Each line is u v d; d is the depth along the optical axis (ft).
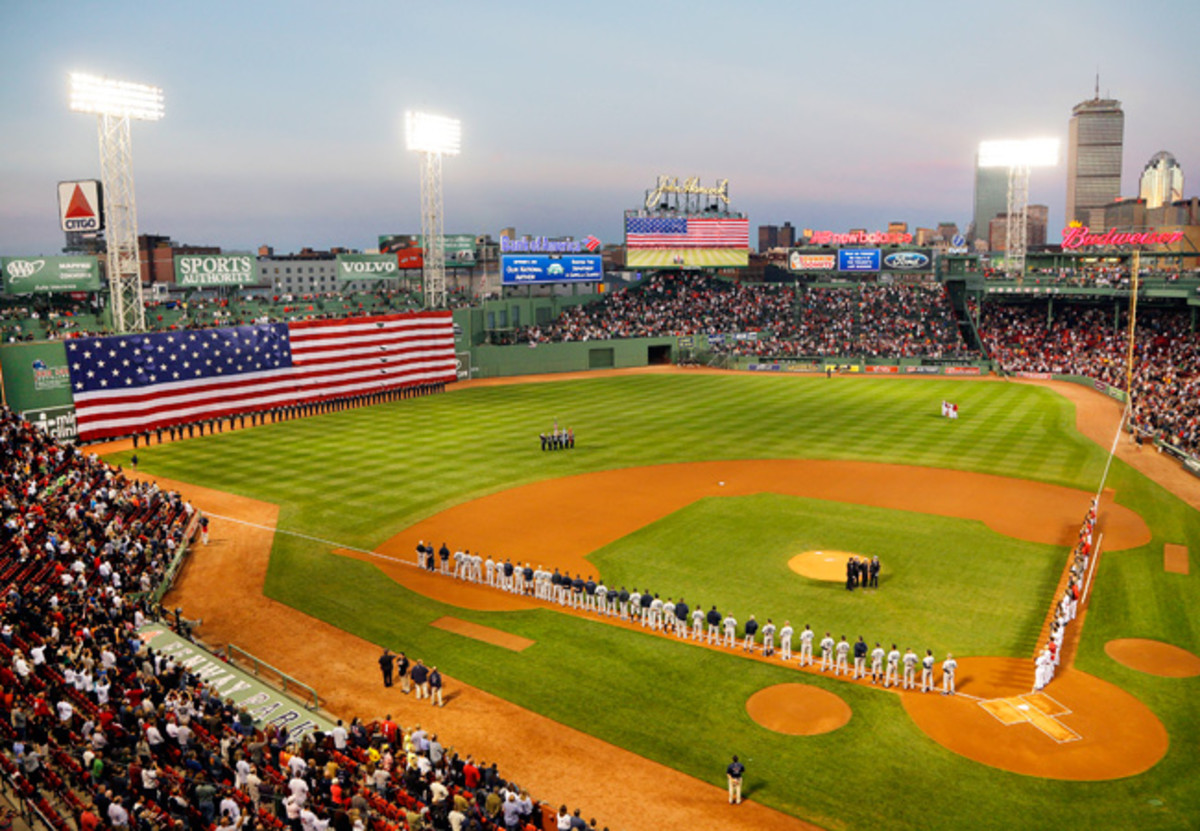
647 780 74.08
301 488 171.01
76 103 211.41
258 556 133.59
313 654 100.01
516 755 78.07
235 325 266.36
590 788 72.95
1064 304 366.22
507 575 118.93
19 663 78.38
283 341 259.39
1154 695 87.15
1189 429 192.54
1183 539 133.69
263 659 98.78
